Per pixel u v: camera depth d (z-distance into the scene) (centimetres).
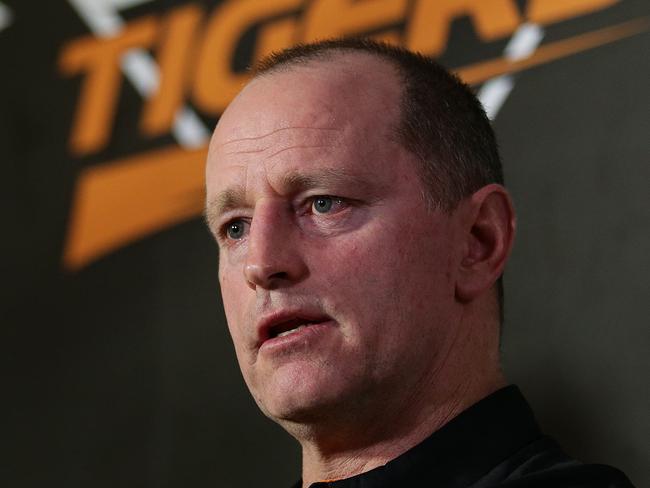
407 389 175
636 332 302
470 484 173
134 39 395
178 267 374
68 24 407
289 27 369
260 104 182
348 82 183
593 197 314
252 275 169
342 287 169
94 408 375
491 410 181
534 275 318
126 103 392
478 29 338
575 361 308
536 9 330
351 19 359
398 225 174
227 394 358
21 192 401
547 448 181
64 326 385
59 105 402
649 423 296
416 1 349
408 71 190
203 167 376
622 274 306
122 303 379
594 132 317
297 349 169
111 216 387
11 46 413
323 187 173
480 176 190
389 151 177
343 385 168
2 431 385
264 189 175
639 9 317
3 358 389
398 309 171
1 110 409
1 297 395
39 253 394
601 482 166
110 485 368
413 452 174
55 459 377
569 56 323
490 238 187
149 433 366
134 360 373
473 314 186
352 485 173
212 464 356
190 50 385
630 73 315
